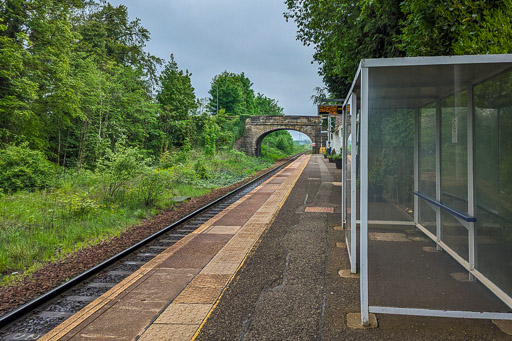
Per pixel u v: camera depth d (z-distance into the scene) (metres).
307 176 20.53
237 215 9.38
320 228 7.40
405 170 7.25
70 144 23.31
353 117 4.68
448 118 5.24
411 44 6.24
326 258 5.38
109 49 32.22
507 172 3.96
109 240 7.40
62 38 18.16
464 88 4.60
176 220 9.34
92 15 31.17
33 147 18.56
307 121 58.31
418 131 6.65
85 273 5.16
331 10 10.76
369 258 5.12
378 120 7.29
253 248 6.10
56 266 5.82
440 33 5.45
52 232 7.72
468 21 4.64
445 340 3.04
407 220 7.14
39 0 16.92
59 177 15.68
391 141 7.34
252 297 4.04
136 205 11.04
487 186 4.23
